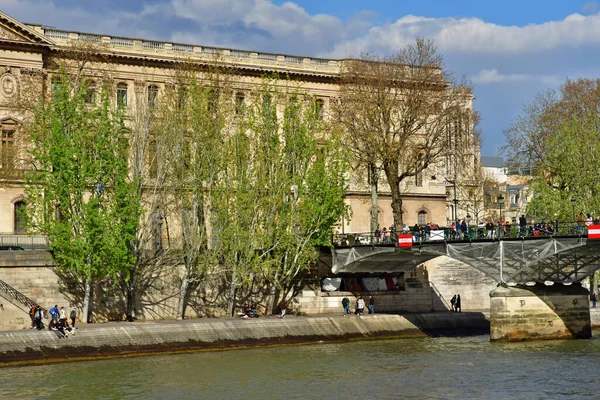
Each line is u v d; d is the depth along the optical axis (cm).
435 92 10562
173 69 11931
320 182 9550
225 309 9438
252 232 9150
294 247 9388
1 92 11050
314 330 9000
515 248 8450
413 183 13138
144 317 9019
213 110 9488
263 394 6281
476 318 10069
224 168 9206
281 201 9344
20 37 11069
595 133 10550
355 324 9281
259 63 12519
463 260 8762
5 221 10656
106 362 7581
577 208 10069
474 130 11000
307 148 9694
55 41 11500
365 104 10256
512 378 6744
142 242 8919
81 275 8500
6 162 10675
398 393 6297
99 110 8862
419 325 9669
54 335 7650
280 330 8800
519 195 16900
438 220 13262
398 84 10412
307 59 12862
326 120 12700
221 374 7000
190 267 9019
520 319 8812
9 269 8450
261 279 9656
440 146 10575
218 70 10238
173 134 9125
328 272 9988
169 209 9238
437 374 6944
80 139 8588
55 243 8325
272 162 9506
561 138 10594
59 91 8781
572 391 6294
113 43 11750
